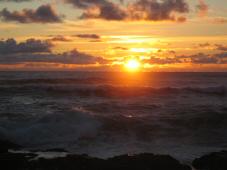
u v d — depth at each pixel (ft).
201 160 44.75
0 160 43.68
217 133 60.70
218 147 54.13
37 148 53.62
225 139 58.29
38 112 73.67
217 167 43.11
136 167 41.45
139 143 55.88
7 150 49.80
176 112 73.51
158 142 56.49
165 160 43.45
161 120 65.41
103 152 50.72
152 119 65.87
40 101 92.94
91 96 106.32
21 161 43.60
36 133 59.00
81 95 108.37
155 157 44.11
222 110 75.72
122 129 61.36
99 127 61.67
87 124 61.52
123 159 43.47
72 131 59.72
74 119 62.90
